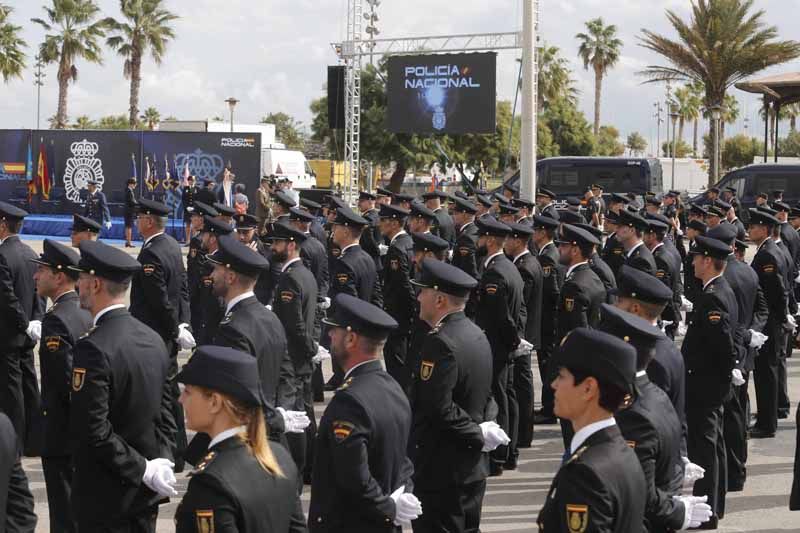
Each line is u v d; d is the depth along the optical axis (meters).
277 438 6.26
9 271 8.83
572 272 9.36
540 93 68.94
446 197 17.09
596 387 3.79
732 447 8.91
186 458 5.65
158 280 9.20
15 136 34.78
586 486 3.66
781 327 10.73
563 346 3.92
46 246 6.57
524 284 10.02
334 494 4.79
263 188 25.75
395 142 44.91
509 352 9.02
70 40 57.28
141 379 5.39
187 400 3.84
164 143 33.22
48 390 6.40
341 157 51.41
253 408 3.82
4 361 8.84
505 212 14.31
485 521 7.98
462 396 6.06
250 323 6.30
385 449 4.80
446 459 6.02
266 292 11.46
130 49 59.00
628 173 36.47
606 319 4.84
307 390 8.55
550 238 11.45
